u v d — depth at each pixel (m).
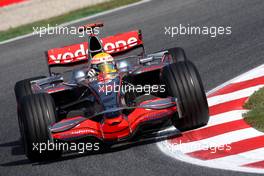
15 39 71.25
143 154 30.20
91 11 76.62
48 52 39.25
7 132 40.72
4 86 53.62
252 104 35.00
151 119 30.50
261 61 44.94
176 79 31.73
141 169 28.27
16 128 41.22
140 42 39.69
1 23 78.44
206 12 64.12
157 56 37.56
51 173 30.14
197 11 65.25
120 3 77.56
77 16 75.62
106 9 76.31
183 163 28.16
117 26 66.69
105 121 30.17
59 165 31.08
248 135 30.61
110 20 70.38
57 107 36.84
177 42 56.16
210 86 41.94
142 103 31.06
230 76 43.19
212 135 31.47
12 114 44.97
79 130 30.39
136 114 30.61
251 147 29.08
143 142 31.97
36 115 31.20
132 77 35.66
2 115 45.19
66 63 39.47
